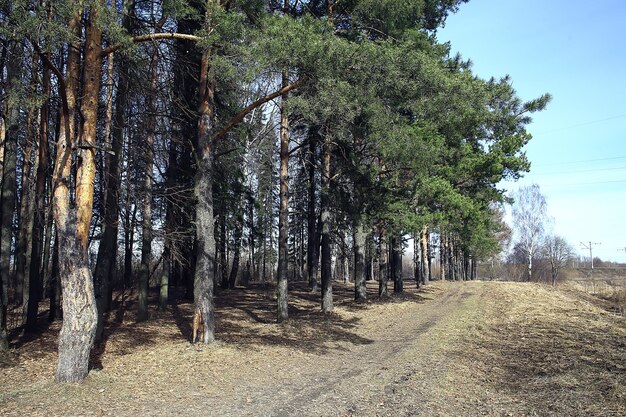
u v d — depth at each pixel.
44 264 18.91
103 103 13.88
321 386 8.84
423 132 17.61
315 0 16.78
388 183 19.12
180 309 20.03
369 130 14.70
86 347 8.74
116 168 13.82
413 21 17.36
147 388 8.55
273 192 37.94
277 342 13.51
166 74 13.83
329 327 16.53
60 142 8.89
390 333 15.86
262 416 6.95
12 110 13.10
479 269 85.38
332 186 20.02
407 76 10.75
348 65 10.44
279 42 9.87
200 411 7.18
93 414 6.91
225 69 10.58
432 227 20.55
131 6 10.66
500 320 19.08
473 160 22.03
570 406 7.40
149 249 17.39
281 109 15.74
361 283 24.70
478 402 7.81
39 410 7.07
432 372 9.95
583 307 23.73
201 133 12.78
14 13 7.21
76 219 8.79
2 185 13.48
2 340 11.42
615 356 11.46
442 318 19.58
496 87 19.97
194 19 10.58
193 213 17.33
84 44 9.58
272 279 41.53
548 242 58.84
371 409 7.32
